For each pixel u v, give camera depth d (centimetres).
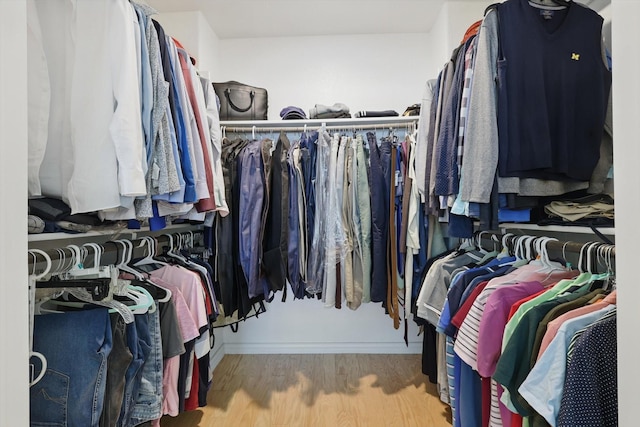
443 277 165
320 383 221
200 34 233
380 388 214
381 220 206
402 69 266
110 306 107
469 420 127
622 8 53
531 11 125
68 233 110
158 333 124
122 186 102
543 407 81
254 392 211
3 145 51
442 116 149
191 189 133
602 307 90
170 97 128
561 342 83
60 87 112
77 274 110
